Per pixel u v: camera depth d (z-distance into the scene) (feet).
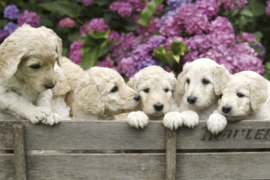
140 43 7.34
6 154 5.39
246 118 5.75
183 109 5.80
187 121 5.34
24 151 5.35
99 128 5.36
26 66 5.28
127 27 7.42
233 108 5.37
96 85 5.61
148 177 5.46
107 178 5.45
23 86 5.54
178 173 5.45
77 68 6.25
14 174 5.41
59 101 6.00
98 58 7.43
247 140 5.41
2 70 5.22
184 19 6.91
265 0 7.86
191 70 5.72
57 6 7.41
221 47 6.77
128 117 5.36
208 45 6.79
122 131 5.37
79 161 5.41
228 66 6.75
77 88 5.68
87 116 5.71
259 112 5.74
